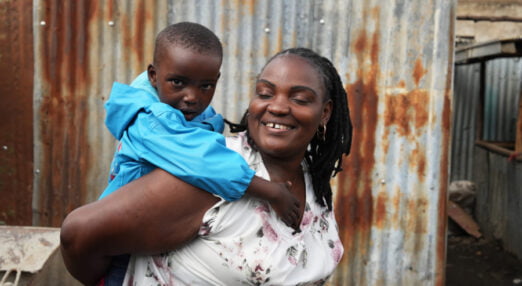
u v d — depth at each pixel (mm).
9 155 3250
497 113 7949
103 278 1392
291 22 3174
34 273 1829
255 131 1366
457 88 8016
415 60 3137
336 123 1548
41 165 3238
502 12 6820
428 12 3096
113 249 1230
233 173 1230
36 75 3162
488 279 5449
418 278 3305
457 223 6914
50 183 3254
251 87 3240
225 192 1232
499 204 6391
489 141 7250
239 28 3188
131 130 1365
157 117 1347
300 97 1323
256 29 3188
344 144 1568
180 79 1621
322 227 1517
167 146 1257
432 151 3195
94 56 3160
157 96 1676
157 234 1212
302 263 1366
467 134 8023
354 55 3162
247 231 1285
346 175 3240
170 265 1292
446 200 3232
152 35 3174
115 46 3168
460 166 8078
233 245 1272
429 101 3158
